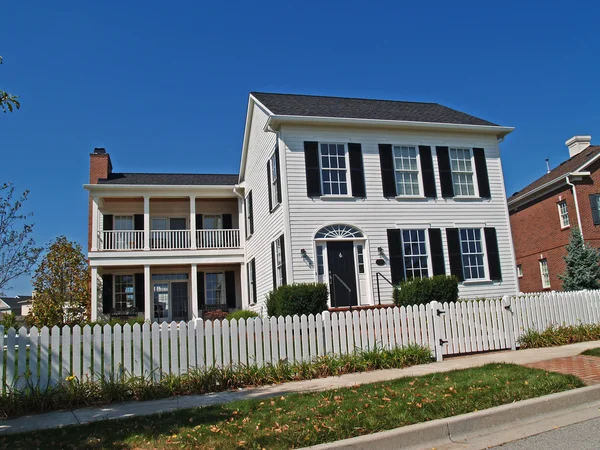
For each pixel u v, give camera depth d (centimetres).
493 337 1117
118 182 2355
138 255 2200
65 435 568
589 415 644
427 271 1730
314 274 1599
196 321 890
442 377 798
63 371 757
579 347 1096
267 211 1848
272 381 859
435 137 1830
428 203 1772
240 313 1831
